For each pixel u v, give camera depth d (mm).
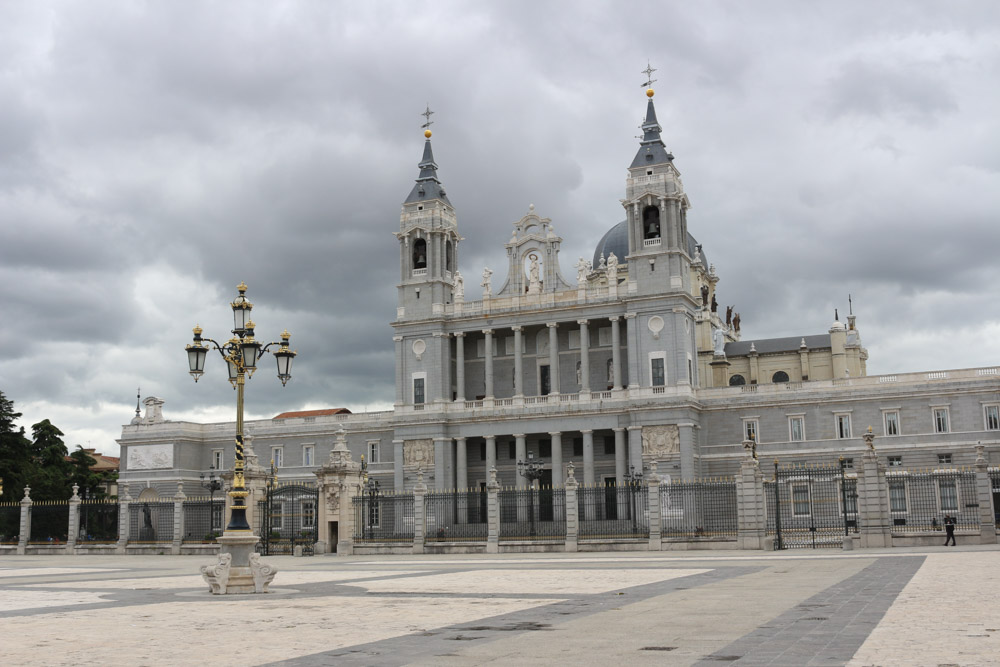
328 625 23641
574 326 119188
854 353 143125
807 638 19281
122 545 77812
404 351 121438
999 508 90125
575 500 66812
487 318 119250
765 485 73438
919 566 39438
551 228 119875
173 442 132750
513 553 66250
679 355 109188
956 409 101500
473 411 116750
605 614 24641
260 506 74688
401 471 118375
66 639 21703
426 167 126375
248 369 36375
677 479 106375
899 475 65688
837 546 60906
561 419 112875
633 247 113312
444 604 28531
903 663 16094
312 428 128750
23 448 122000
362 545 71125
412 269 123562
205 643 20703
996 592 27422
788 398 108312
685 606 26047
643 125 116375
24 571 53844
